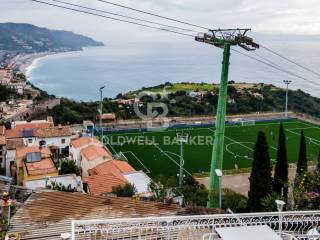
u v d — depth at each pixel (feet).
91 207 58.34
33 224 53.01
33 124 275.18
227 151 293.23
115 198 62.23
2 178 77.87
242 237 36.45
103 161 205.67
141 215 56.54
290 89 557.74
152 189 136.46
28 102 417.69
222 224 45.39
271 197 100.12
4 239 49.11
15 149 232.12
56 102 410.72
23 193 68.23
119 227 44.32
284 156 144.15
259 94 490.08
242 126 377.09
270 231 37.93
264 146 131.23
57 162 220.02
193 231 46.29
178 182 214.28
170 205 61.62
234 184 219.41
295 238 42.80
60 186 149.69
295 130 364.58
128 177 175.63
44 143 255.29
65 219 54.34
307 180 76.74
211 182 113.80
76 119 358.43
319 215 51.13
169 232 44.88
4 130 256.11
